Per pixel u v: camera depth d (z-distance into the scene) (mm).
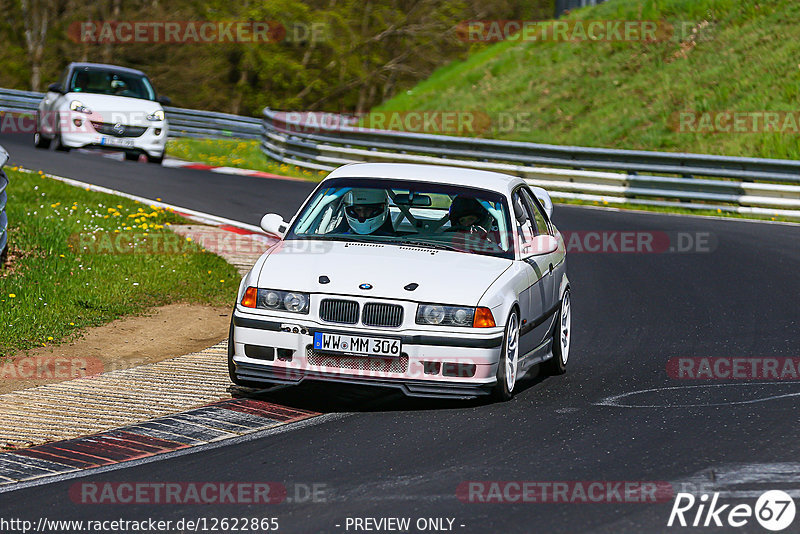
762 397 27156
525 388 28734
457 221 28797
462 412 25719
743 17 104000
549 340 30750
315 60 181125
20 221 48750
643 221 63500
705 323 38031
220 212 60781
